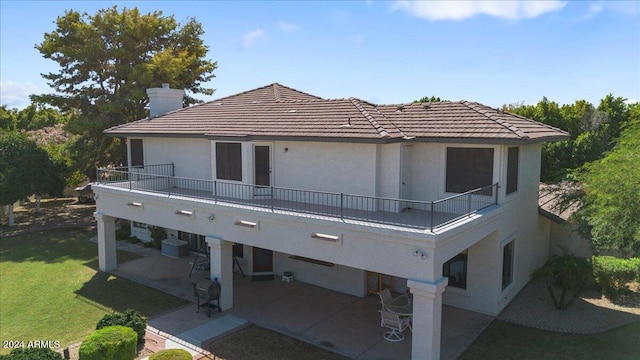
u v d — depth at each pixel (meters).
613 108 34.97
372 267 11.88
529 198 17.14
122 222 30.81
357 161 14.88
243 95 24.11
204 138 18.11
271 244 14.12
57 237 27.39
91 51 30.69
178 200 16.67
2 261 22.33
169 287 18.17
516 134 13.00
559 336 13.21
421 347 11.18
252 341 13.38
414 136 14.38
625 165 15.17
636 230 14.18
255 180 16.98
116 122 31.80
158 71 31.62
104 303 16.62
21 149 29.97
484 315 14.77
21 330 14.52
